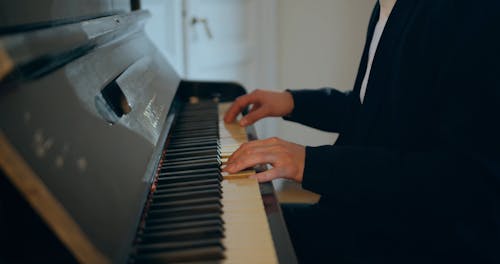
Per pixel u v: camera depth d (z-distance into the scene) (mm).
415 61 902
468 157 779
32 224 434
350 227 1008
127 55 982
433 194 793
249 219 650
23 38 498
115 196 537
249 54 2750
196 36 2434
